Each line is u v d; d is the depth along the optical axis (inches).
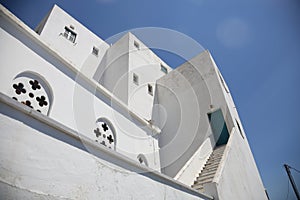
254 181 400.8
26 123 92.6
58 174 94.2
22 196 78.2
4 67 183.3
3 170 76.9
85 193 101.7
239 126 501.4
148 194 142.2
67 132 107.1
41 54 226.7
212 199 210.4
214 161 331.6
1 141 80.9
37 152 90.7
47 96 215.0
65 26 531.2
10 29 203.3
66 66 251.4
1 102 87.5
